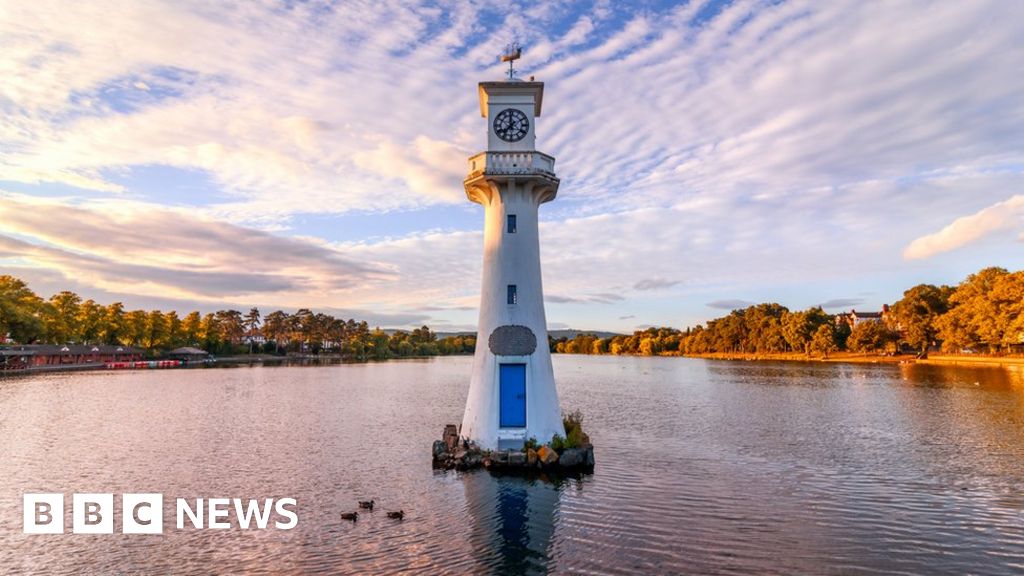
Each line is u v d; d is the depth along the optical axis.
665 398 71.81
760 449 36.69
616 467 30.91
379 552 19.48
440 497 25.59
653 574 17.52
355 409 61.78
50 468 32.59
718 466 31.52
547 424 30.41
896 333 163.62
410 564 18.44
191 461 34.19
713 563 18.30
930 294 145.75
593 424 48.69
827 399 67.25
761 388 84.75
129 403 66.31
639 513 23.27
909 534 20.89
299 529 21.92
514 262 30.56
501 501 24.83
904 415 52.44
